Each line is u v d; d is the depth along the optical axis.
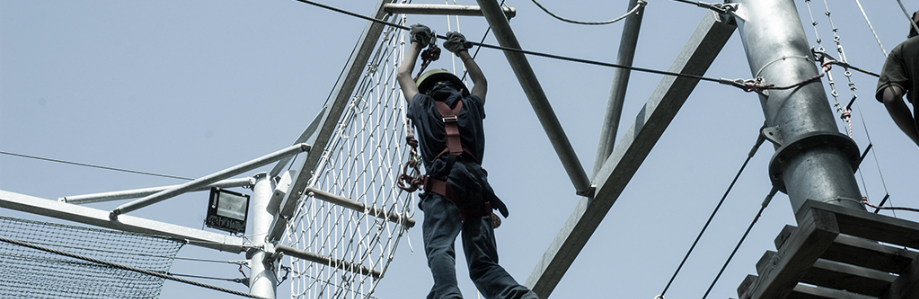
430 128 5.53
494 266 5.25
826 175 6.77
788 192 7.06
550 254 9.54
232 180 12.00
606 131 9.03
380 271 10.02
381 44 10.62
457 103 5.65
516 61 7.61
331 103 10.49
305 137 11.47
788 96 7.31
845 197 6.64
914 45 5.93
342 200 10.05
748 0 7.96
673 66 8.24
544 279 9.66
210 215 11.52
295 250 10.62
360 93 11.02
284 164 11.97
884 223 5.19
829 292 5.57
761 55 7.64
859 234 5.29
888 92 5.87
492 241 5.45
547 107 7.97
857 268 5.48
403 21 9.96
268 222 11.56
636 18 8.67
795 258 5.17
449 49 6.30
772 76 7.50
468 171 5.36
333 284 10.48
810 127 7.07
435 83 5.96
